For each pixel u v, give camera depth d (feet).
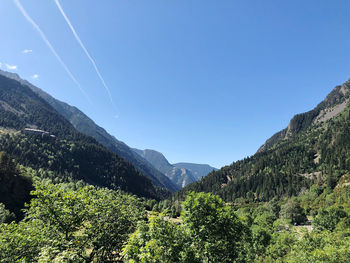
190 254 35.42
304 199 466.70
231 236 43.91
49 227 45.34
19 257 36.01
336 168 581.94
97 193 62.85
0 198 249.75
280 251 122.52
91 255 52.44
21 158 550.77
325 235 118.01
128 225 62.18
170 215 42.55
